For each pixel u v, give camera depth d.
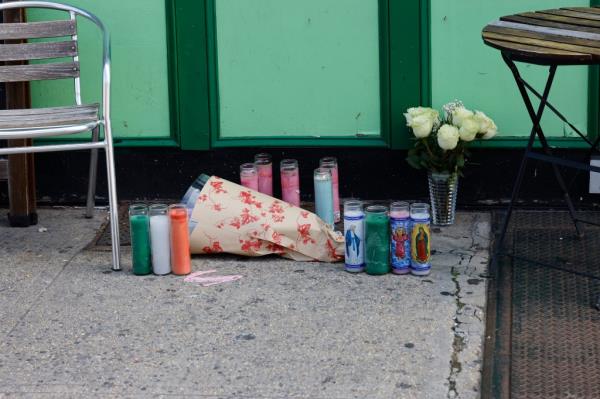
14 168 5.36
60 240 5.25
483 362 3.93
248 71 5.48
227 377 3.85
